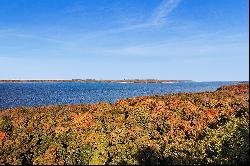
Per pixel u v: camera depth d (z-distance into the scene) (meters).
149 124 19.83
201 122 20.55
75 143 16.73
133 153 16.47
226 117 21.22
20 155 17.33
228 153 16.88
